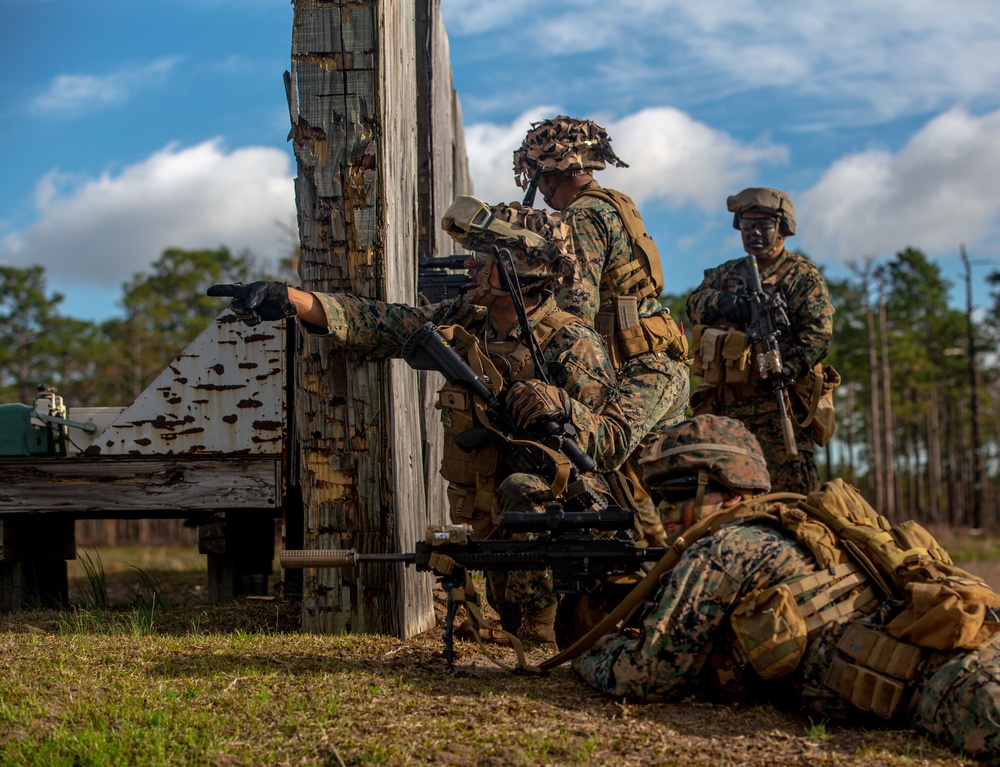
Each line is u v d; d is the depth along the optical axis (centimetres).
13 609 523
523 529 347
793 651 294
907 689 289
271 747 287
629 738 289
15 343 4831
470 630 420
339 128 436
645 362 476
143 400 504
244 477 499
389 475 431
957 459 5128
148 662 368
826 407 633
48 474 502
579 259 462
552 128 516
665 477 339
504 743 284
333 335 417
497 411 403
